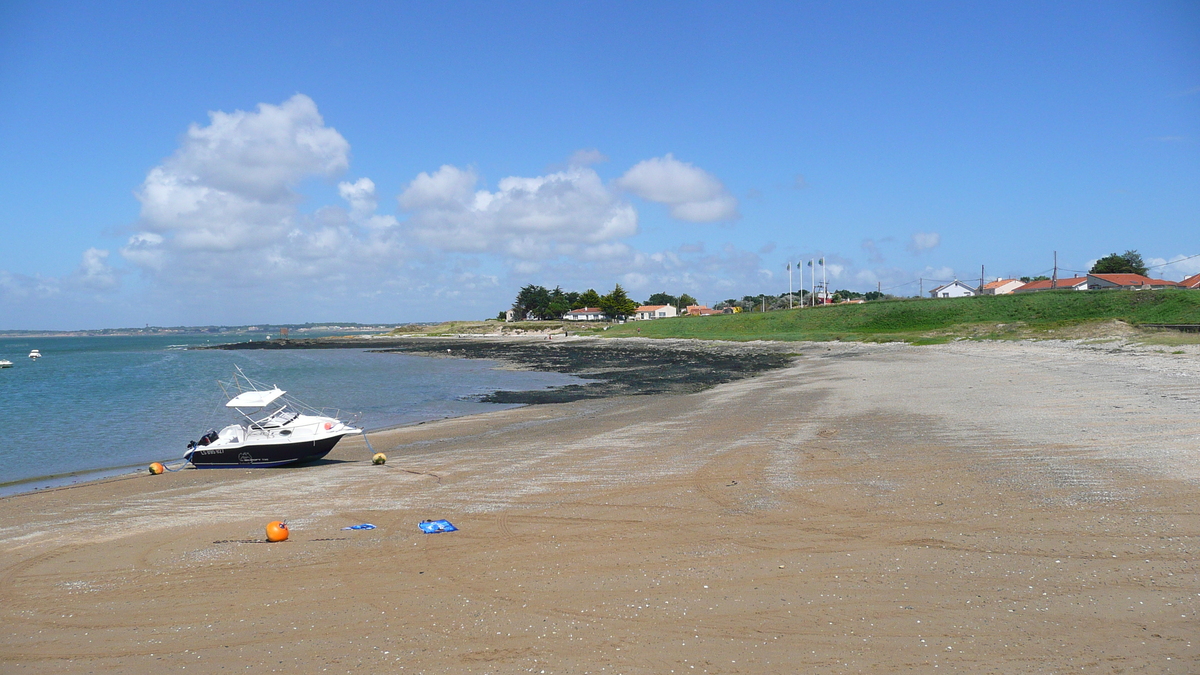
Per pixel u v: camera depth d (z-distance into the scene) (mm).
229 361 83188
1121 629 6207
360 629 7039
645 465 15227
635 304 181875
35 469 19766
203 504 13812
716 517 10500
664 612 7074
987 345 53219
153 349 143125
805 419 21266
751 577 7906
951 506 10305
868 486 11883
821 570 8000
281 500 13797
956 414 19875
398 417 29766
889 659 5906
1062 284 114625
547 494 12758
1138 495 10180
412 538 10211
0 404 36438
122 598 8273
